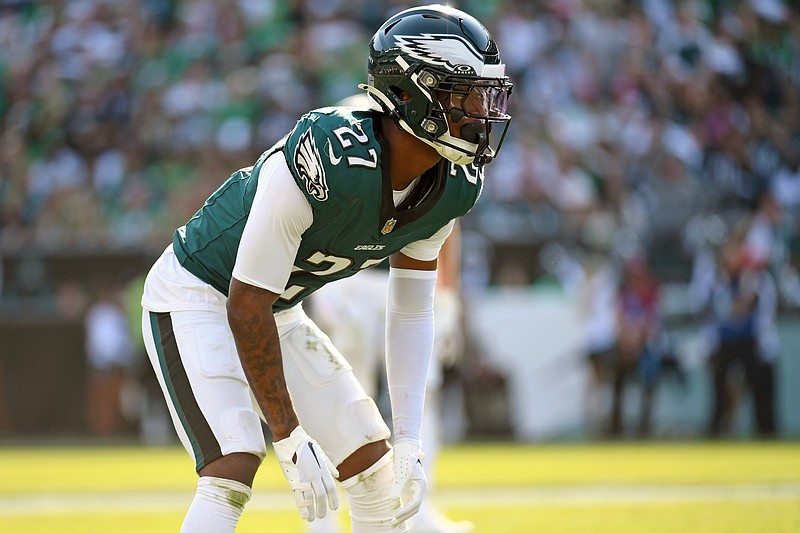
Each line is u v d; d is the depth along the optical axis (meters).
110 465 30.53
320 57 48.47
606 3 49.09
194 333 10.51
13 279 37.88
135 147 47.16
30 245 39.25
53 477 27.62
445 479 26.16
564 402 36.72
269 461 31.22
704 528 16.81
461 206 10.44
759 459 29.61
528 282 36.91
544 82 47.47
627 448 34.06
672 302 37.25
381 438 11.23
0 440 37.25
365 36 49.59
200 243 10.84
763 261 37.44
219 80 48.47
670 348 37.00
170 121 47.41
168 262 11.05
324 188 9.57
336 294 19.39
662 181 44.53
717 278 37.12
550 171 44.16
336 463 11.15
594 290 36.84
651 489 23.11
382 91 9.95
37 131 47.81
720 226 38.66
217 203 10.94
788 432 36.94
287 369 11.23
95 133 47.56
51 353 37.56
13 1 51.44
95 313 37.53
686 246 38.06
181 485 25.62
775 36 48.94
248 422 10.16
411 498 10.77
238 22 49.97
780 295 37.59
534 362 36.75
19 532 18.22
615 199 44.00
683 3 49.28
